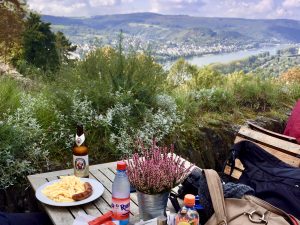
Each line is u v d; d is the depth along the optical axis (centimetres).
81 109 371
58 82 406
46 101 379
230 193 202
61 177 249
